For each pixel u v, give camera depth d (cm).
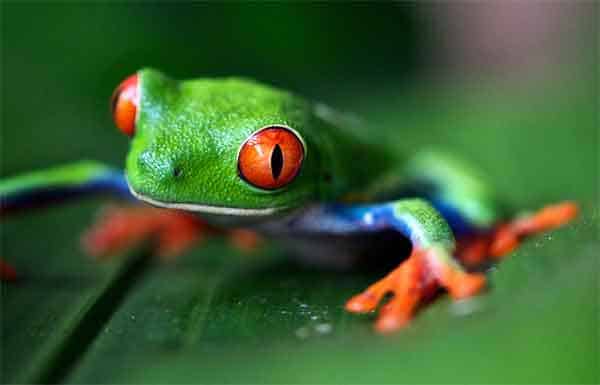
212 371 18
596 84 32
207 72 34
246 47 35
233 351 19
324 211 22
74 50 32
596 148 28
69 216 26
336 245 23
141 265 23
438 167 24
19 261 23
